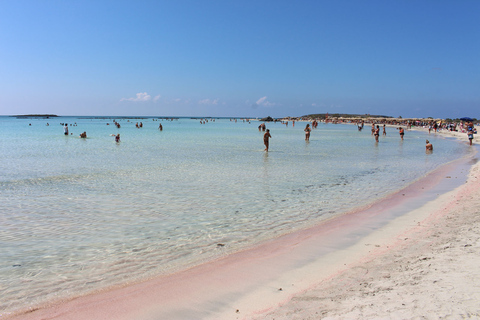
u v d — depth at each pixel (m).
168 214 9.44
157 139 43.88
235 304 4.72
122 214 9.42
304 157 24.03
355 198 11.47
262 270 5.86
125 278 5.61
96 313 4.55
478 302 4.14
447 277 4.98
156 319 4.38
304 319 4.13
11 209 9.89
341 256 6.41
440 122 97.31
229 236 7.69
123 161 21.08
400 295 4.52
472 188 12.37
